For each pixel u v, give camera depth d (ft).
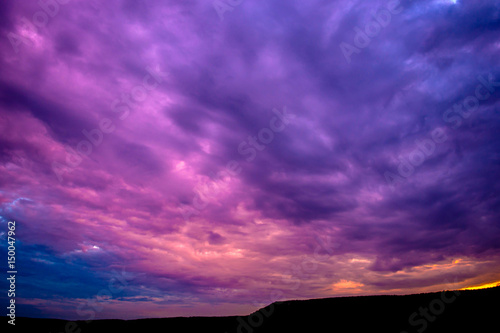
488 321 104.32
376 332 114.42
